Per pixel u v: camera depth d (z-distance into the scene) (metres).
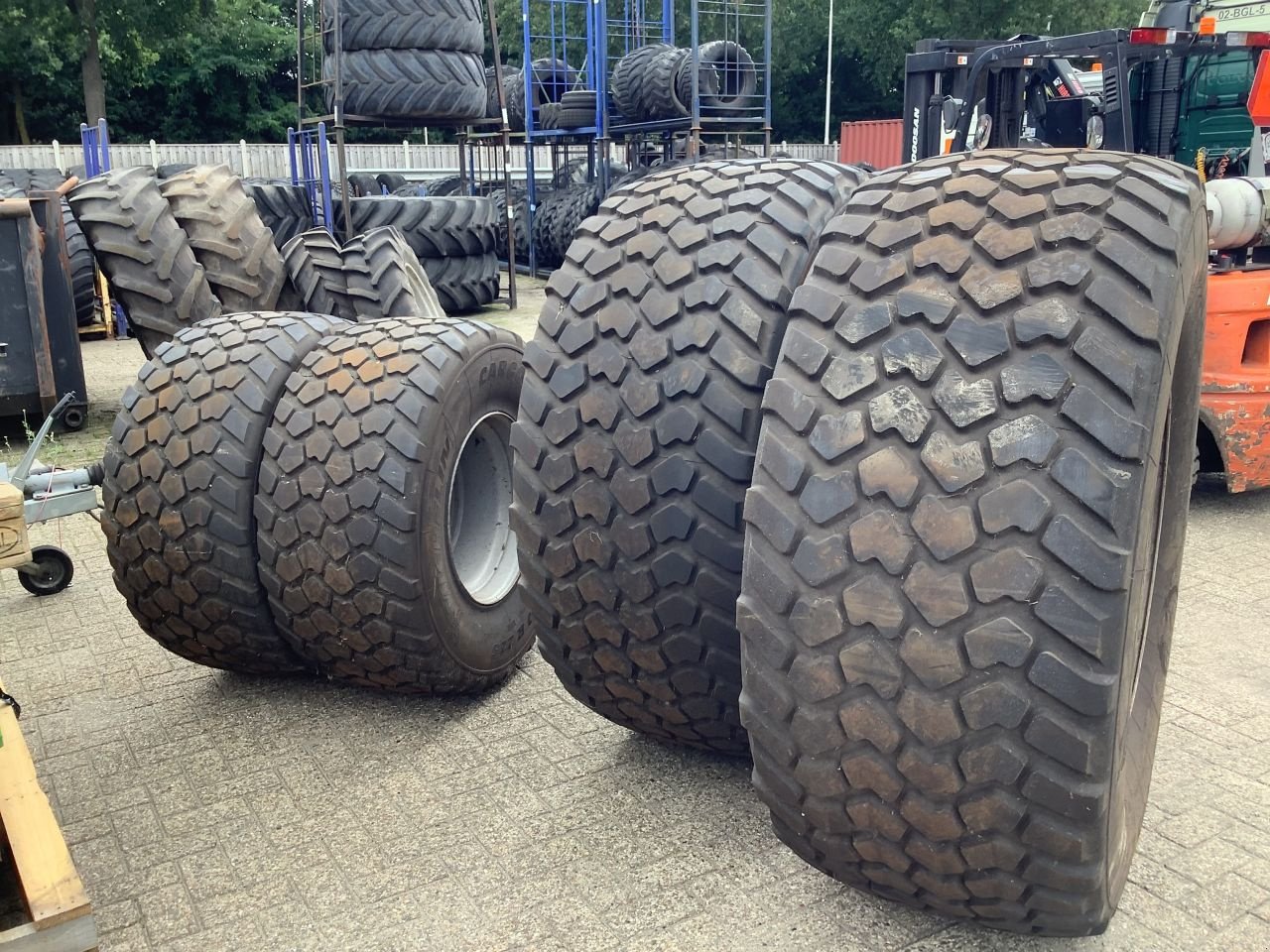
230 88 38.72
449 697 3.21
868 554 1.62
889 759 1.67
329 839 2.47
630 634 2.26
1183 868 2.32
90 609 4.02
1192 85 7.64
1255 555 4.46
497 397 3.21
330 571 2.80
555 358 2.27
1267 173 6.41
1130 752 2.05
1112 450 1.53
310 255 6.29
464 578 3.24
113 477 2.96
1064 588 1.52
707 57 15.35
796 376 1.75
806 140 42.44
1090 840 1.60
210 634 3.05
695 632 2.18
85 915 1.73
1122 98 6.92
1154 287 1.59
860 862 1.86
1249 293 4.69
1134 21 33.09
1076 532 1.52
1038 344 1.59
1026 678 1.54
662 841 2.42
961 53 8.35
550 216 16.25
